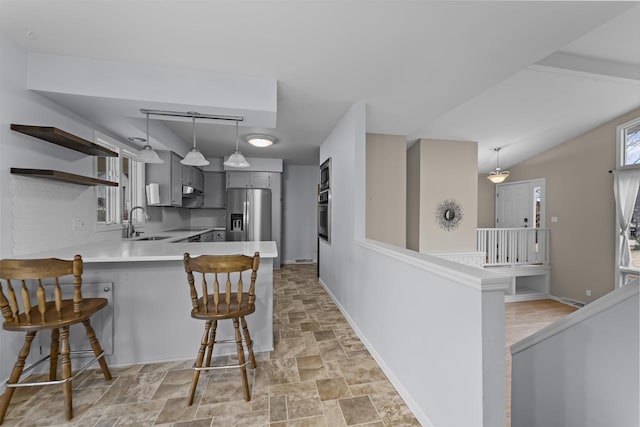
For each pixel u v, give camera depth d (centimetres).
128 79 200
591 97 349
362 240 258
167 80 206
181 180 421
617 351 95
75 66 193
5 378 173
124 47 181
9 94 172
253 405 164
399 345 177
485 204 648
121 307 206
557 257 491
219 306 177
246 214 537
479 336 110
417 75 217
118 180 313
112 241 274
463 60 195
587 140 443
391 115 312
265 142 394
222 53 187
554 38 169
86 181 219
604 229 421
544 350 125
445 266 131
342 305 320
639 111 378
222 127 355
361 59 194
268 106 221
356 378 192
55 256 182
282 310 331
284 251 639
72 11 146
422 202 462
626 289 91
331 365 209
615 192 399
